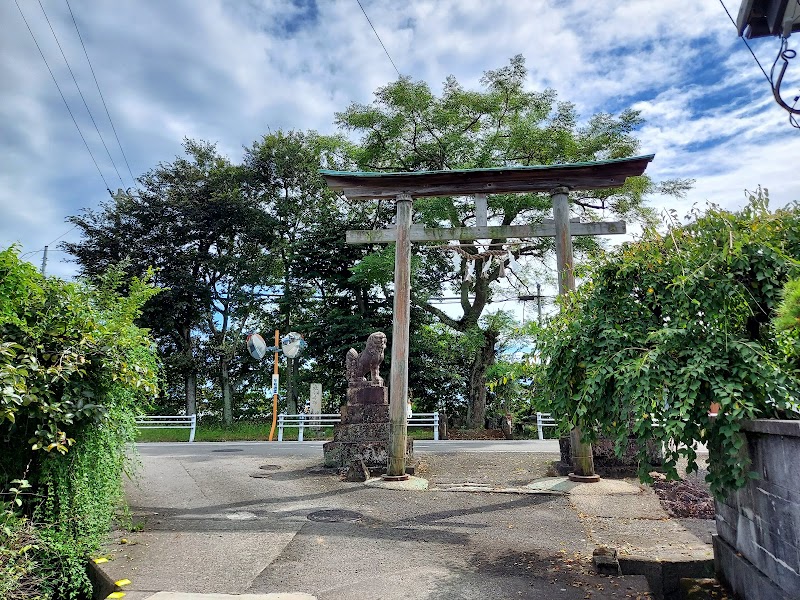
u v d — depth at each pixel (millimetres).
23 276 4465
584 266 5820
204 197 24453
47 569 4344
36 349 4402
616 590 4133
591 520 6203
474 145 17922
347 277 23391
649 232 5086
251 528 5867
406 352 9180
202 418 25609
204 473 9531
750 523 3826
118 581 4258
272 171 25625
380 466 9727
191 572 4500
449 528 5969
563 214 9023
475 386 20922
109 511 5184
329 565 4723
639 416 4203
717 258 4332
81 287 5078
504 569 4629
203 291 24047
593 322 5195
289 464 10672
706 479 3857
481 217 9414
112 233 23719
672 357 4316
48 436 4137
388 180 9484
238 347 24859
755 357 3895
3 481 4484
